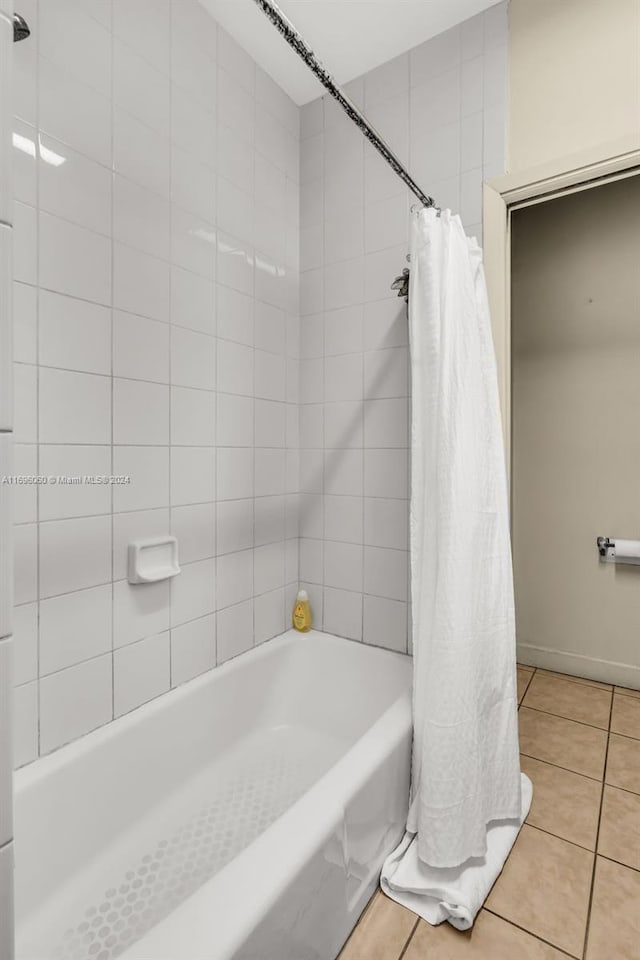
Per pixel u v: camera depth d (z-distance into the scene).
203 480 1.51
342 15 1.52
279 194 1.82
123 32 1.23
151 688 1.36
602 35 1.35
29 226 1.04
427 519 1.21
